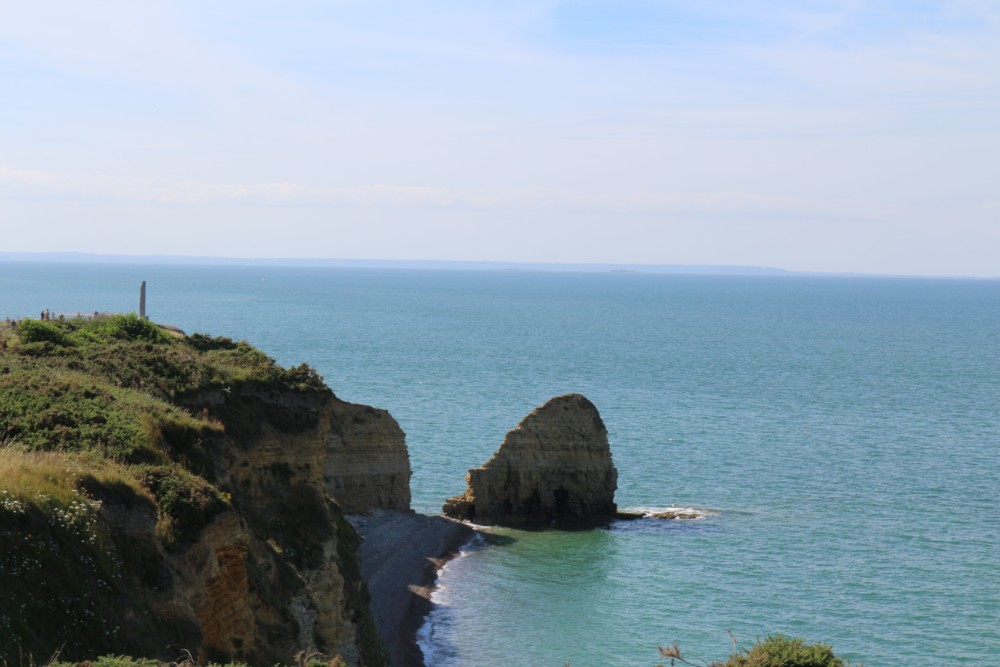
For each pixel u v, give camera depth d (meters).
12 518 27.53
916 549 77.12
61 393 41.62
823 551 76.88
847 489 96.88
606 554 77.75
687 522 86.50
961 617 62.72
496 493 89.12
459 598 67.75
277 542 45.75
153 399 45.41
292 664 36.28
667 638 60.19
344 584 51.56
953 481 100.19
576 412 91.12
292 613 41.12
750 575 71.44
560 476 90.25
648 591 68.69
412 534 80.62
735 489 97.31
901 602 65.44
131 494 32.94
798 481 100.19
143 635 28.50
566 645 59.28
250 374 53.16
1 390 41.03
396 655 57.06
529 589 69.56
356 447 85.00
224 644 34.34
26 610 25.73
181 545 33.78
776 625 61.78
